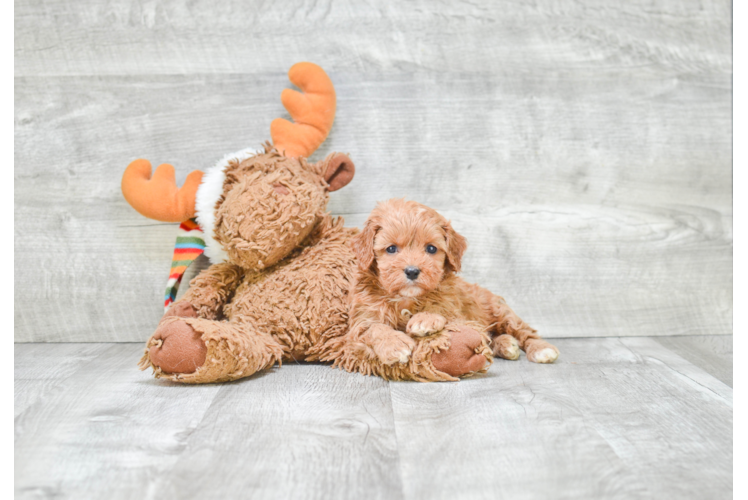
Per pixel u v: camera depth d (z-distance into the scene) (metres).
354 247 1.57
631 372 1.65
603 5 1.99
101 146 1.97
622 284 2.07
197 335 1.46
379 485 1.03
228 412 1.34
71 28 1.93
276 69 1.95
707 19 2.02
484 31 1.97
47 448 1.18
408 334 1.54
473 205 2.03
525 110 2.00
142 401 1.42
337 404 1.39
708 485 1.04
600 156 2.04
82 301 2.02
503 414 1.33
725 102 2.05
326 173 1.79
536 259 2.05
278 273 1.69
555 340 2.04
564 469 1.09
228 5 1.93
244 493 1.01
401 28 1.96
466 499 0.99
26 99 1.95
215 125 1.97
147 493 1.02
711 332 2.10
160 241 2.01
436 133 1.99
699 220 2.08
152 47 1.94
